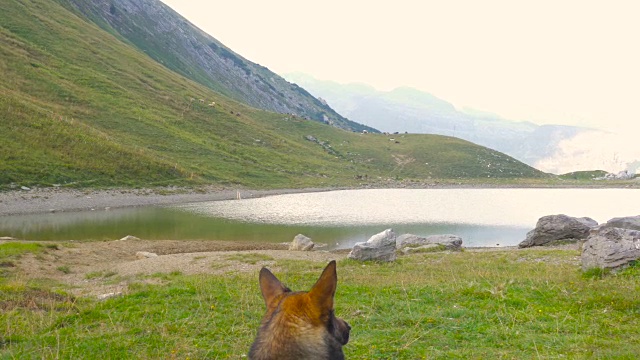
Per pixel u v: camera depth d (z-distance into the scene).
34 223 50.44
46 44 124.44
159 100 128.62
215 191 82.44
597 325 11.73
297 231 51.12
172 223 54.06
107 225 51.03
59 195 63.38
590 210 76.88
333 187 108.75
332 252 36.75
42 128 78.00
